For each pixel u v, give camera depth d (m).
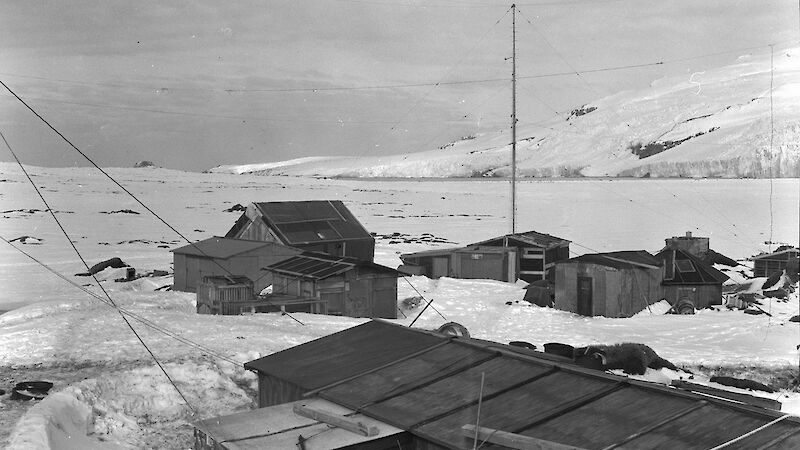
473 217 119.06
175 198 152.50
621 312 43.41
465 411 14.27
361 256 57.94
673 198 157.12
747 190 178.00
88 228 90.94
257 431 14.51
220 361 26.59
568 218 116.88
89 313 35.62
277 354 19.80
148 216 109.19
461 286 52.28
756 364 31.56
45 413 17.80
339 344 19.91
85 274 55.91
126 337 30.30
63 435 17.47
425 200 161.75
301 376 17.70
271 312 38.56
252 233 56.47
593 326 40.72
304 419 15.12
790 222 108.38
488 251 57.59
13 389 21.97
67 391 20.58
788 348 35.03
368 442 13.76
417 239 84.44
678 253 47.91
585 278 44.34
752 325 40.44
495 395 14.79
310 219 57.31
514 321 42.03
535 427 13.09
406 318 42.66
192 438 20.23
